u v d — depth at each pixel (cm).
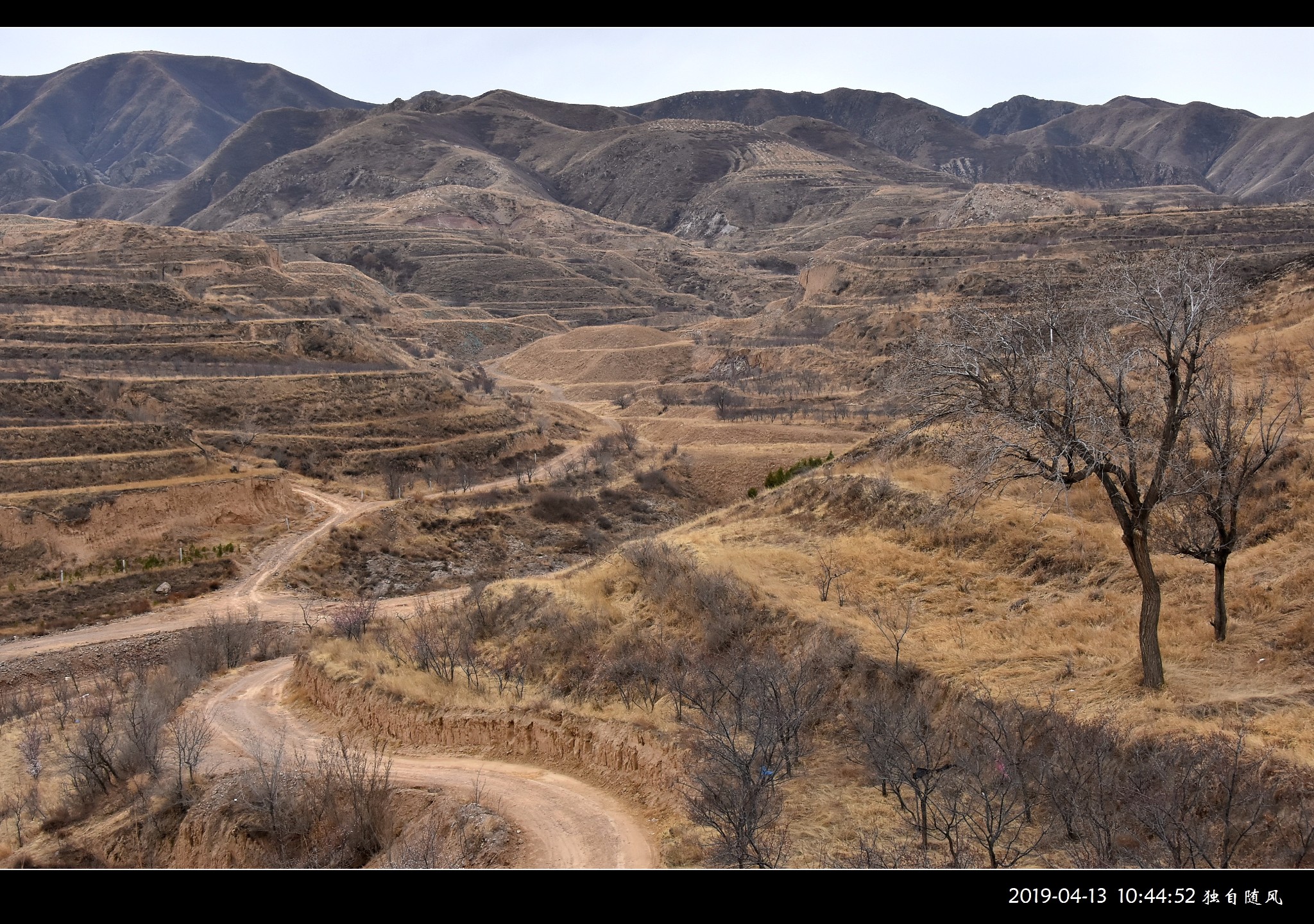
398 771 3084
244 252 15812
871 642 2958
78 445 7900
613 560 4256
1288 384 4381
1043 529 3575
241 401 10062
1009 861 1911
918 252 17512
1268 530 3127
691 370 16675
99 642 5684
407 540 7838
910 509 4091
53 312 11481
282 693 4131
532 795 2809
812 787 2431
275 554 7394
